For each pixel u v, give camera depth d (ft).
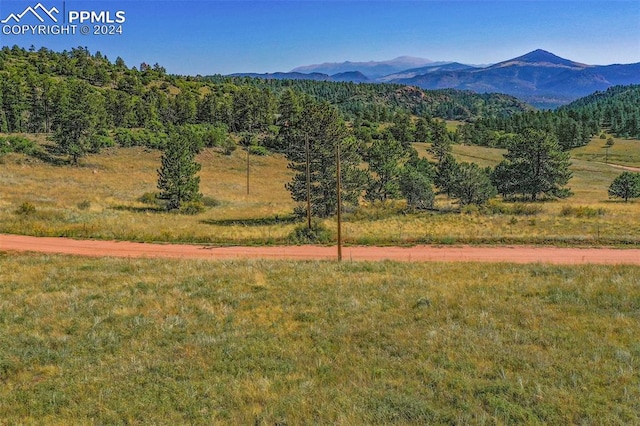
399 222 126.72
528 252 84.33
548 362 34.76
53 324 44.14
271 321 45.16
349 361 35.94
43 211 124.47
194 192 159.74
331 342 39.81
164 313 47.62
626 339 38.88
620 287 53.78
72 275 63.36
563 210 140.56
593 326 41.88
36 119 313.73
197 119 394.32
